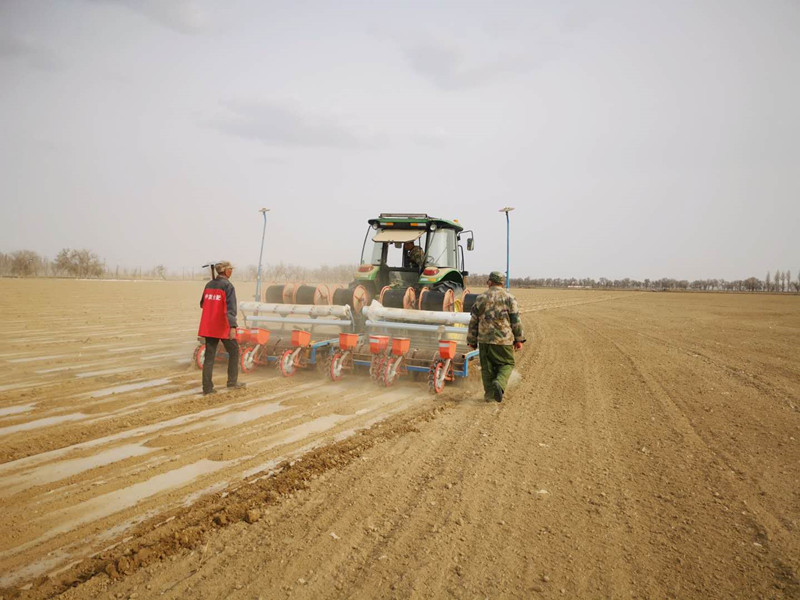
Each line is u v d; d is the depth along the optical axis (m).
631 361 10.68
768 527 3.45
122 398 6.50
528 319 22.70
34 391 6.74
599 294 66.38
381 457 4.67
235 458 4.52
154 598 2.55
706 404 6.94
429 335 8.47
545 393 7.60
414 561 2.94
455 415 6.26
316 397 6.95
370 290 9.80
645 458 4.79
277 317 9.09
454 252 10.34
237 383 7.30
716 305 38.16
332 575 2.79
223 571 2.80
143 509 3.52
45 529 3.22
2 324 14.23
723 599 2.65
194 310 21.14
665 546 3.19
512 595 2.65
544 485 4.12
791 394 7.57
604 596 2.66
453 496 3.86
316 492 3.88
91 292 32.12
